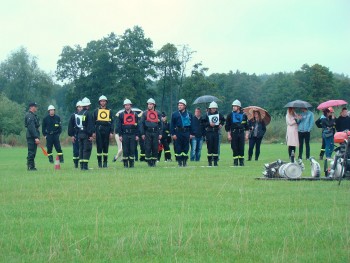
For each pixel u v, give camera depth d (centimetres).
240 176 2100
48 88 11419
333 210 1266
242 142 2717
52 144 3344
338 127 3053
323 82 11544
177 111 2714
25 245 963
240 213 1245
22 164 3262
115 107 9750
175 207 1345
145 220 1173
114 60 9944
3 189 1747
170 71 10444
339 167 1908
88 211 1302
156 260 866
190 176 2114
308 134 3166
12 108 8762
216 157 2734
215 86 10344
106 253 908
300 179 1923
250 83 14150
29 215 1259
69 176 2181
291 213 1239
